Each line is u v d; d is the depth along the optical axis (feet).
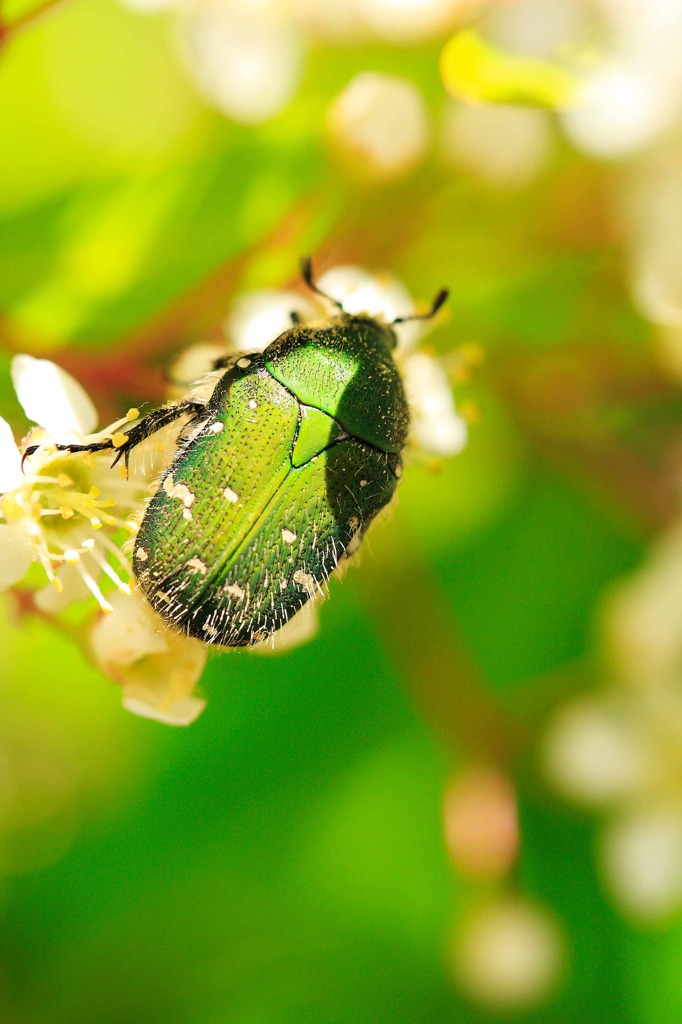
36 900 0.50
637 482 0.51
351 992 0.51
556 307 0.51
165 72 0.52
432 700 0.50
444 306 0.47
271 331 0.47
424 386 0.47
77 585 0.44
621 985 0.50
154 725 0.51
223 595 0.42
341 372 0.43
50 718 0.51
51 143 0.51
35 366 0.44
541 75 0.47
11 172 0.51
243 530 0.42
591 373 0.51
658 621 0.50
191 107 0.52
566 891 0.51
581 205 0.50
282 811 0.51
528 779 0.51
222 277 0.48
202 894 0.51
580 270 0.51
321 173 0.49
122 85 0.52
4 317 0.46
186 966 0.50
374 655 0.51
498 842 0.50
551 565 0.52
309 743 0.51
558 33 0.48
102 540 0.45
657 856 0.51
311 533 0.43
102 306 0.48
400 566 0.51
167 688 0.44
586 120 0.50
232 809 0.51
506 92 0.47
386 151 0.49
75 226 0.48
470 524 0.52
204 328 0.47
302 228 0.48
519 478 0.52
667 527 0.51
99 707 0.51
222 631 0.42
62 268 0.48
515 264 0.51
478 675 0.50
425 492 0.52
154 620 0.43
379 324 0.45
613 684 0.51
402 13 0.50
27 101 0.51
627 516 0.52
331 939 0.51
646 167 0.50
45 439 0.44
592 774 0.51
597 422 0.52
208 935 0.50
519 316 0.51
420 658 0.50
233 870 0.51
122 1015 0.50
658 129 0.50
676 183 0.50
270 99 0.51
